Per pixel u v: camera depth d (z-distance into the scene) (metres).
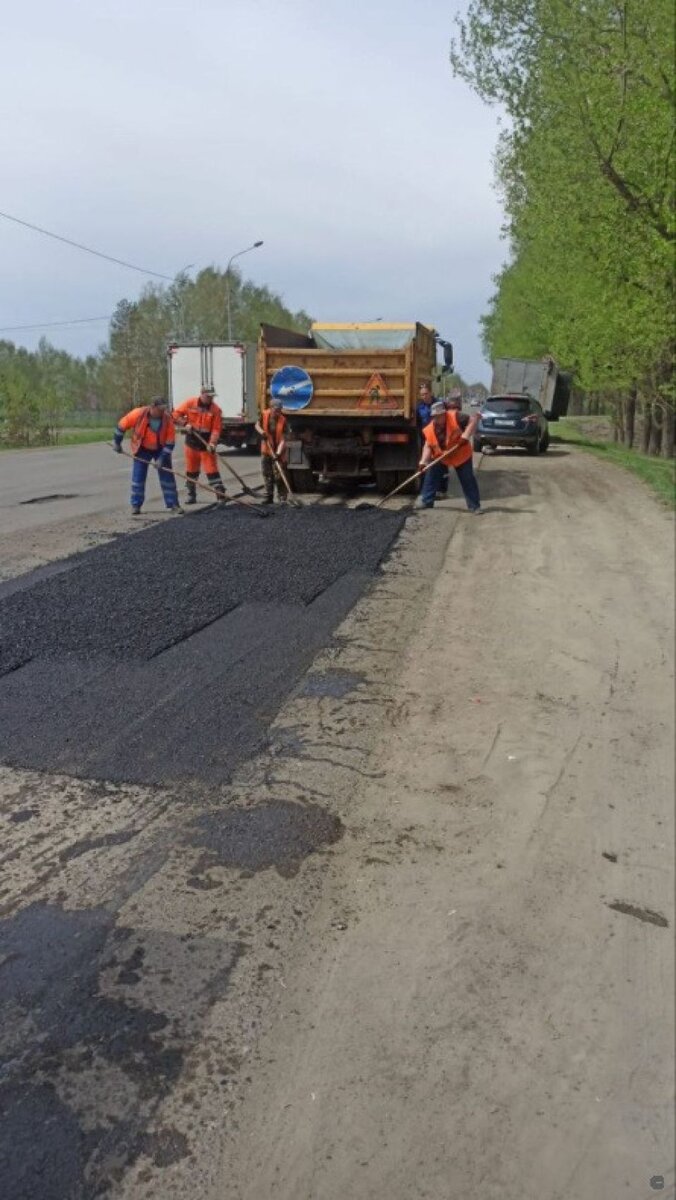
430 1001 2.87
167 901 3.29
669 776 4.53
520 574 8.68
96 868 3.48
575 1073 2.62
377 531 10.55
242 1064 2.57
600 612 7.45
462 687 5.67
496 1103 2.50
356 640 6.50
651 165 15.20
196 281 68.31
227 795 4.11
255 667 5.83
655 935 3.28
